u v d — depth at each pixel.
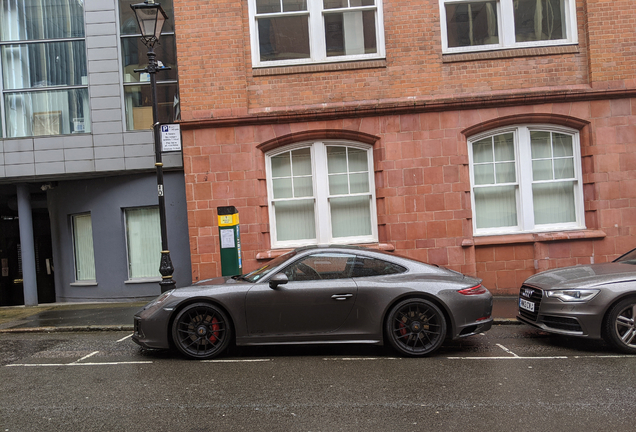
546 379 4.87
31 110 11.02
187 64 9.88
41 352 6.57
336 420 3.92
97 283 11.12
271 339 5.85
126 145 10.63
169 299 5.91
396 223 9.85
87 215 11.53
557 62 9.95
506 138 10.15
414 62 9.96
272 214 10.24
